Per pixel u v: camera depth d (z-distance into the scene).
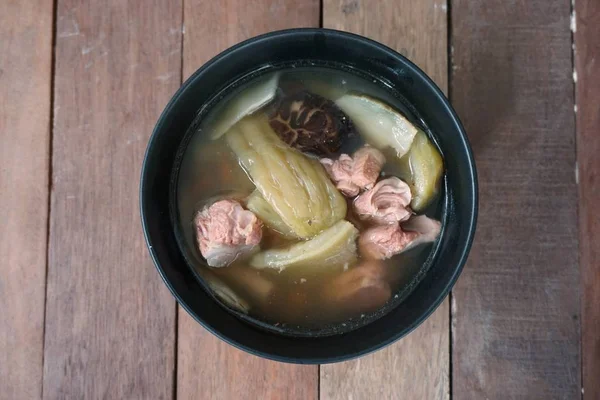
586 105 0.46
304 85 0.42
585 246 0.46
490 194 0.46
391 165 0.42
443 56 0.46
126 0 0.46
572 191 0.46
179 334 0.46
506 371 0.45
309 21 0.46
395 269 0.42
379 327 0.40
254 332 0.41
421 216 0.42
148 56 0.46
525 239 0.46
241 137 0.41
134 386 0.45
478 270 0.46
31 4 0.47
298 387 0.45
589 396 0.45
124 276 0.46
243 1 0.46
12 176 0.46
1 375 0.46
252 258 0.41
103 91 0.46
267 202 0.41
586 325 0.45
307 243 0.41
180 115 0.40
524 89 0.46
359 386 0.45
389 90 0.42
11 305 0.46
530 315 0.45
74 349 0.46
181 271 0.41
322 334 0.41
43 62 0.46
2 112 0.46
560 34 0.46
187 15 0.46
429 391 0.45
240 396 0.45
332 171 0.41
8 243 0.46
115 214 0.46
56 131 0.46
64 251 0.46
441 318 0.46
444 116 0.40
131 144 0.46
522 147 0.46
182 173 0.42
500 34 0.46
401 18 0.46
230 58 0.40
